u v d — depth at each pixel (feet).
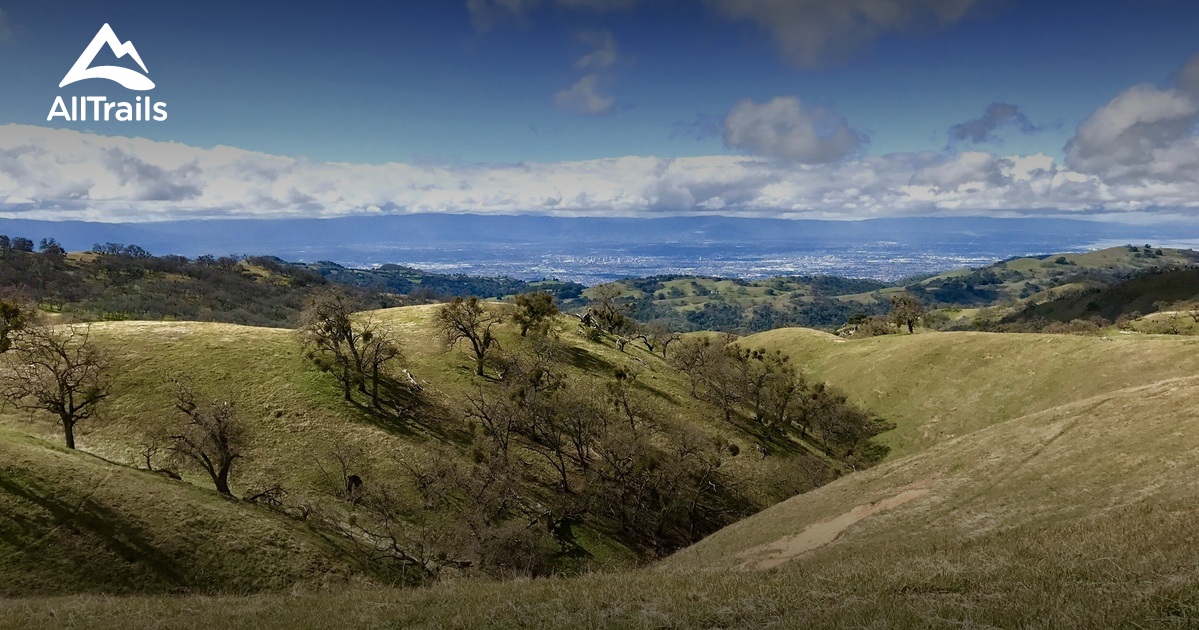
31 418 200.95
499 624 59.16
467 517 185.68
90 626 72.69
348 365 256.11
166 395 225.76
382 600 75.92
